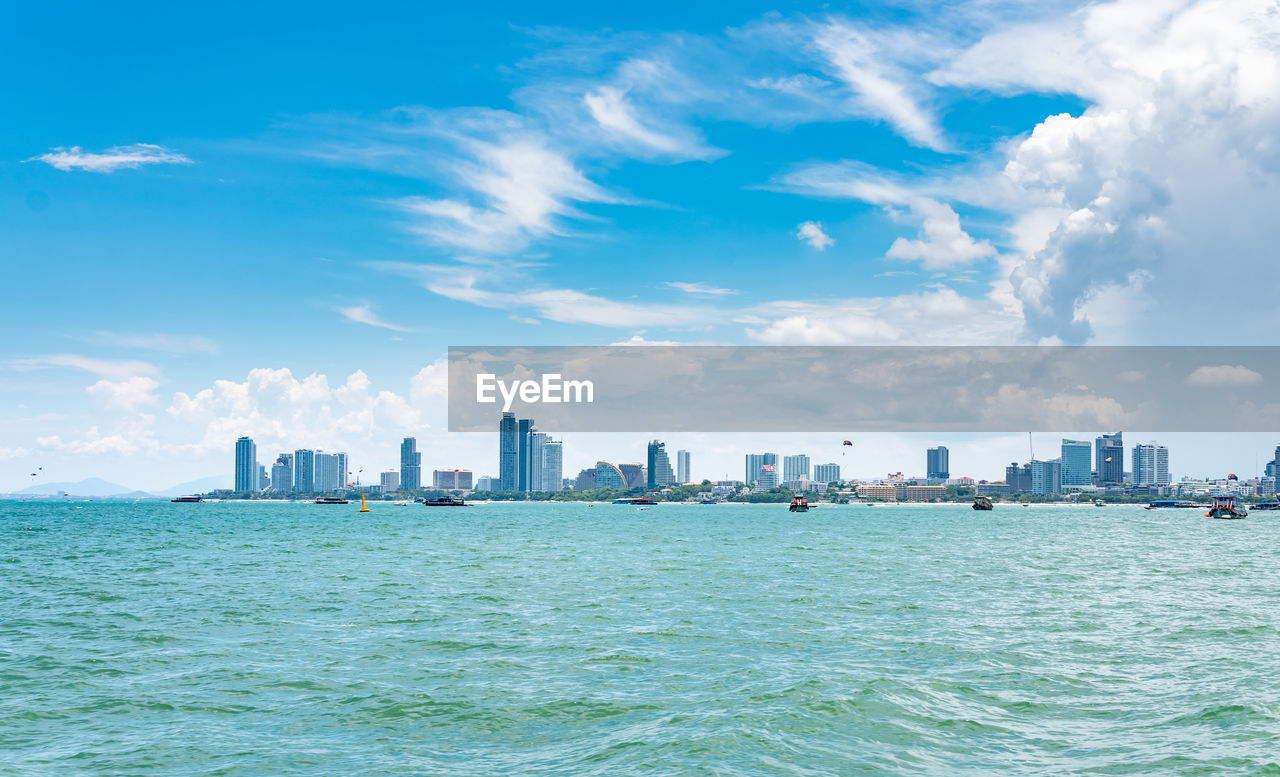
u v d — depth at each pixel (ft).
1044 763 72.49
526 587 199.52
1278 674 103.04
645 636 132.57
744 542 405.18
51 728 84.38
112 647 124.36
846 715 86.17
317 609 162.20
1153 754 74.23
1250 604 168.25
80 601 173.47
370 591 191.11
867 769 71.10
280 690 98.73
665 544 385.91
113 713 89.56
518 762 74.23
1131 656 115.55
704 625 143.02
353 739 81.00
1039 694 95.04
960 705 90.43
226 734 82.48
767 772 70.33
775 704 90.33
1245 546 374.84
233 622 146.72
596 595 183.83
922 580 215.92
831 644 125.59
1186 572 239.91
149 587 198.80
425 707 91.40
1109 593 187.52
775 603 170.60
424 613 156.97
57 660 115.03
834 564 267.80
